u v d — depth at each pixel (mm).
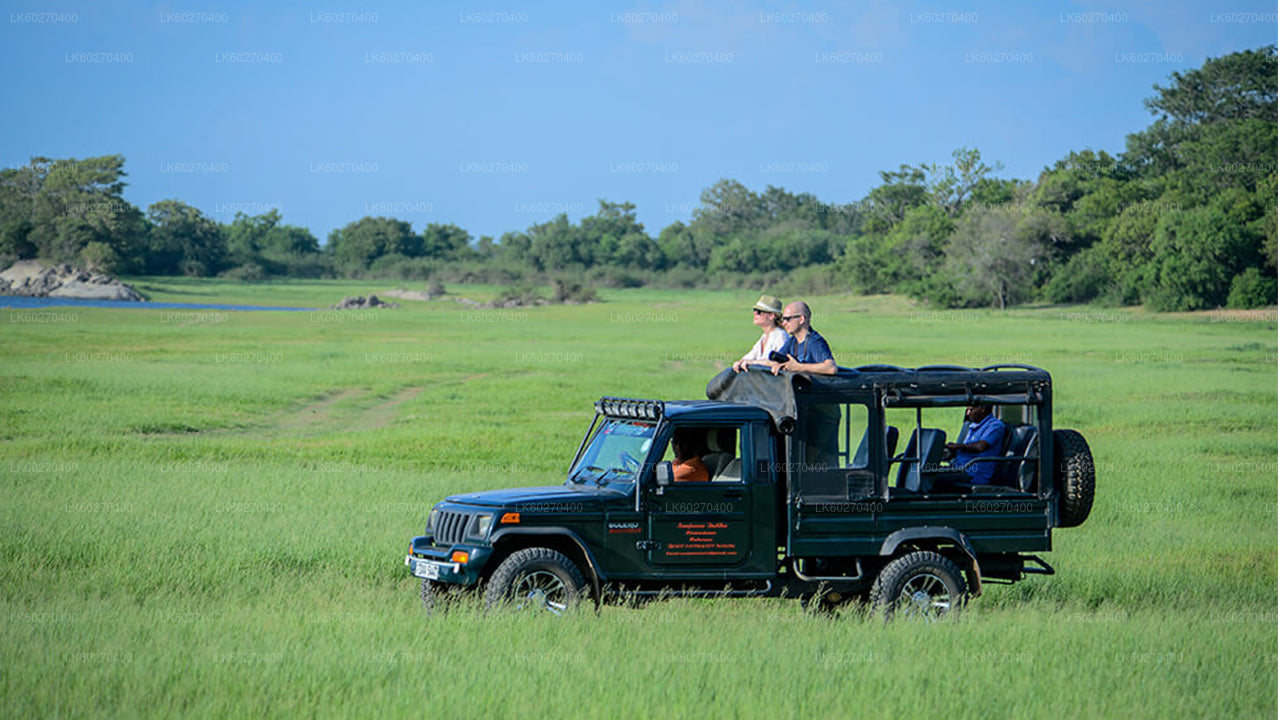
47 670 15758
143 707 14414
